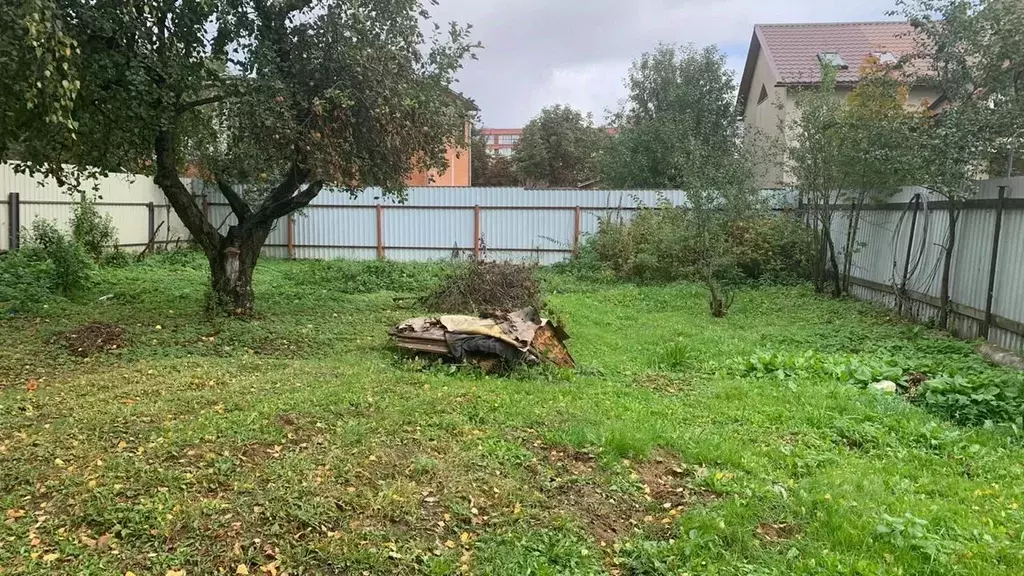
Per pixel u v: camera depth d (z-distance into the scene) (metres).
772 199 17.28
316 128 8.85
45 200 14.81
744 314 12.27
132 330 8.46
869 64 12.65
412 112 9.32
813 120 13.52
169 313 9.78
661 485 4.28
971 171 9.12
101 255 15.31
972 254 9.51
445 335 7.37
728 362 7.98
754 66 26.53
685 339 9.79
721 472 4.42
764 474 4.46
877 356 8.38
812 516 3.86
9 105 6.91
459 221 19.38
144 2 7.48
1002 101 8.81
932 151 9.12
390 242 19.64
